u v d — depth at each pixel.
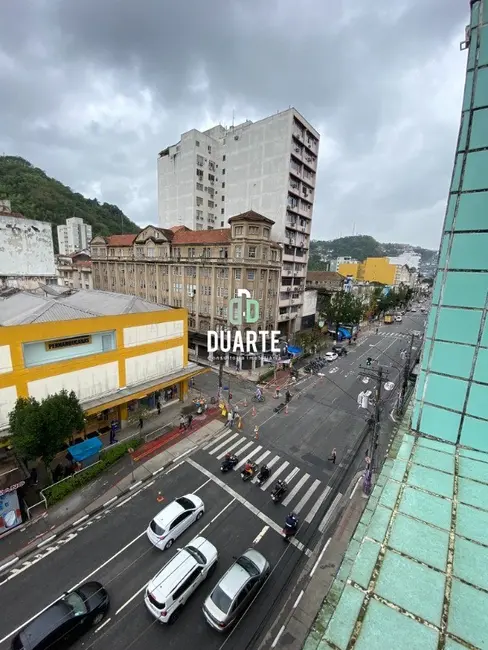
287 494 18.42
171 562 12.75
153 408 27.73
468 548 4.54
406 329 69.12
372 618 3.79
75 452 19.12
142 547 14.70
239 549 14.83
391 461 6.23
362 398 20.92
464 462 6.05
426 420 6.77
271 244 40.16
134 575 13.40
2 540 14.76
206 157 57.34
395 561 4.40
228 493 18.30
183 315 28.06
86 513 16.39
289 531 15.22
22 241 42.75
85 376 21.45
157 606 11.45
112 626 11.55
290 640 11.35
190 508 16.02
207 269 41.31
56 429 16.30
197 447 22.70
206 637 11.35
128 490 18.23
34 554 14.21
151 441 23.16
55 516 16.16
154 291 48.88
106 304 27.39
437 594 4.00
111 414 24.25
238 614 11.98
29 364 19.00
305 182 45.56
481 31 5.36
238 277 38.53
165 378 26.53
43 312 21.70
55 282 46.84
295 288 48.03
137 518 16.34
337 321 53.22
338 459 21.84
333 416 28.12
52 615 11.02
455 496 5.36
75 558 14.06
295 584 13.31
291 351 42.72
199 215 58.19
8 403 17.97
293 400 31.33
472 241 5.87
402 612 3.82
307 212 47.78
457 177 5.86
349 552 4.65
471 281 5.97
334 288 70.00
